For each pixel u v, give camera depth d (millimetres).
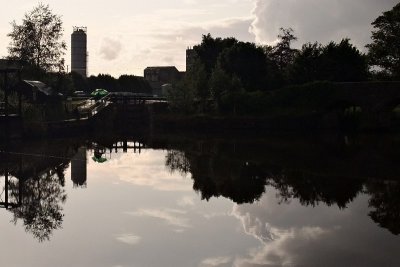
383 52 93750
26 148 51469
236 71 104562
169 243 16578
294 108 85812
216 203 23672
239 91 91438
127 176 32781
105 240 17016
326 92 83125
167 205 23062
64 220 20188
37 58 82562
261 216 20891
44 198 25250
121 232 18078
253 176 32969
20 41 81625
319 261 14578
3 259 15039
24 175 33531
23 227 19188
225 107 90625
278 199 24891
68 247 16250
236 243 16562
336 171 35344
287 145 56125
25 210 22516
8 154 45719
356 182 30453
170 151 50281
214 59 115562
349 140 61875
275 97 87875
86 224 19406
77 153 47562
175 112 91062
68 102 85875
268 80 102375
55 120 70562
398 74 93750
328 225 19266
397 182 30391
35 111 64750
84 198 24953
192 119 87188
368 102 78688
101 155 46188
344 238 17219
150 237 17344
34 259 15016
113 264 14430
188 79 92688
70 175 33375
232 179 31609
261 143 59344
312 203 23844
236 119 85562
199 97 94125
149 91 177250
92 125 76438
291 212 21750
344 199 24891
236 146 55531
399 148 51656
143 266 14195
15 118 58688
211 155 46281
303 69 98938
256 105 88625
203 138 67750
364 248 15961
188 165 38812
